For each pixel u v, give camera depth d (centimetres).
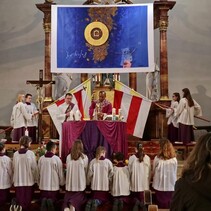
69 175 781
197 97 1538
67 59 1249
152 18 1242
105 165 786
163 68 1324
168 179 802
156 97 1384
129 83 1441
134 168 801
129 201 796
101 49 1250
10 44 1590
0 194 802
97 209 795
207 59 1551
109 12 1260
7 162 809
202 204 229
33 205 818
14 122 1218
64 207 761
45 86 1327
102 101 1098
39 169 803
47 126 1295
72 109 1180
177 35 1566
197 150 243
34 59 1581
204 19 1565
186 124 1194
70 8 1266
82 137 855
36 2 1599
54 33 1256
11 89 1569
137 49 1238
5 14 1600
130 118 1233
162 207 803
